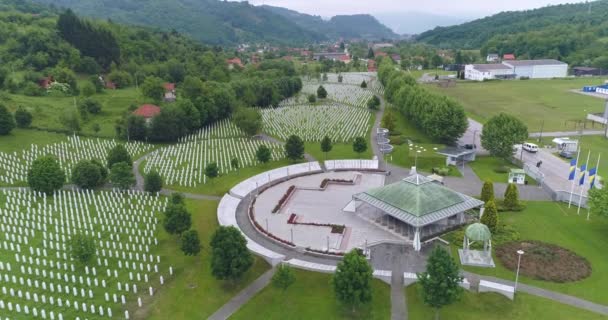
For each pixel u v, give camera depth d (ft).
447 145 346.13
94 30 585.22
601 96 568.82
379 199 212.84
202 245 196.24
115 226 211.20
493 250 187.73
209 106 424.05
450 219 215.92
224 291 162.40
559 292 159.02
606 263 177.37
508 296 154.92
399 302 154.40
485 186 224.74
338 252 186.39
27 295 154.10
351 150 343.46
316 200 247.70
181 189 264.72
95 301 154.51
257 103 526.16
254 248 190.70
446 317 145.69
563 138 353.51
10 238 196.44
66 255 184.03
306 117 454.81
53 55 545.03
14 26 586.45
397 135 380.99
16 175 270.26
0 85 451.12
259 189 264.31
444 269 135.74
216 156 326.03
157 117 360.28
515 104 524.52
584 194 240.12
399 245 195.00
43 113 395.96
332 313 148.87
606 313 146.92
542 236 199.62
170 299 157.48
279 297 158.61
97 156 319.47
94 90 477.36
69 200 239.91
